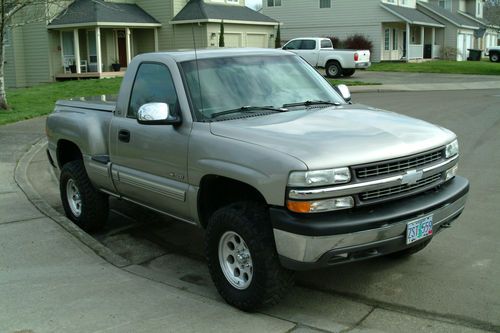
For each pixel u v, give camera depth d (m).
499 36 66.25
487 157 9.77
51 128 7.02
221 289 4.52
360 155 3.97
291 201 3.88
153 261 5.78
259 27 34.62
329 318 4.29
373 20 39.84
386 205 4.13
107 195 6.54
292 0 42.81
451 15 50.78
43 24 29.83
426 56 47.03
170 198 5.05
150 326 4.07
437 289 4.76
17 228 6.29
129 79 5.73
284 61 5.70
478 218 6.55
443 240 5.89
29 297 4.59
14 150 10.84
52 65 30.48
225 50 5.54
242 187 4.45
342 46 40.16
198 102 4.89
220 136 4.49
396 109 16.34
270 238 4.12
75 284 4.88
